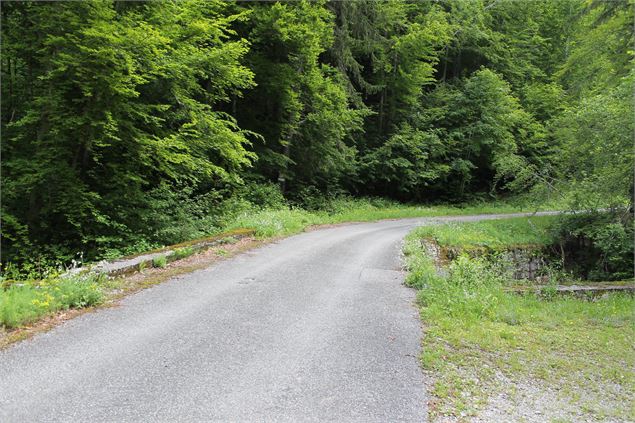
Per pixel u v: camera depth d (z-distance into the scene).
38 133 10.57
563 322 7.12
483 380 4.60
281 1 17.97
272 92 19.47
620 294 9.48
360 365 4.67
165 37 11.03
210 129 13.45
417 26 28.58
